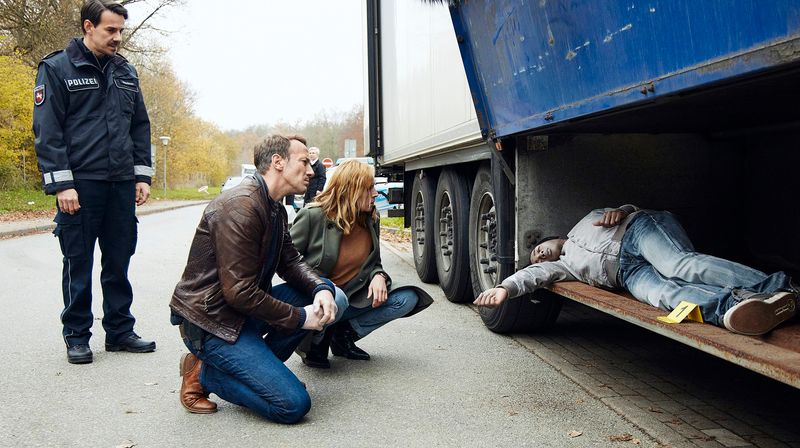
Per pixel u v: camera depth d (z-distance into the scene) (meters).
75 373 4.37
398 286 4.52
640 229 3.78
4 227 16.17
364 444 3.25
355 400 3.91
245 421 3.56
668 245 3.63
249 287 3.38
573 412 3.71
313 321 3.58
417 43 7.34
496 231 4.96
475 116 5.31
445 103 6.19
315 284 3.82
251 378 3.45
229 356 3.46
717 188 4.97
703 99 3.20
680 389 4.09
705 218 4.97
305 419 3.60
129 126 4.75
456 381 4.27
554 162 4.73
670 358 4.80
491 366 4.62
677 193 4.94
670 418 3.59
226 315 3.47
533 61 4.00
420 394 4.02
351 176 4.25
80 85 4.52
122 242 4.78
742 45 2.39
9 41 24.73
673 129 4.67
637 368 4.55
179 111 51.34
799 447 3.20
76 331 4.61
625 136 4.81
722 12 2.45
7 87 22.17
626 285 3.78
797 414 3.66
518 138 4.68
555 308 5.27
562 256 4.36
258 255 3.46
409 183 9.38
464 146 5.95
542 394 4.02
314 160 11.70
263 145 3.54
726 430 3.41
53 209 22.91
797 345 2.65
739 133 4.70
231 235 3.35
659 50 2.86
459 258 6.50
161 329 5.64
